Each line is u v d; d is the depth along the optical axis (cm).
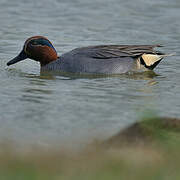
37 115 1280
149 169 753
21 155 839
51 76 1733
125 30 2223
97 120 1246
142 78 1714
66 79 1691
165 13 2423
